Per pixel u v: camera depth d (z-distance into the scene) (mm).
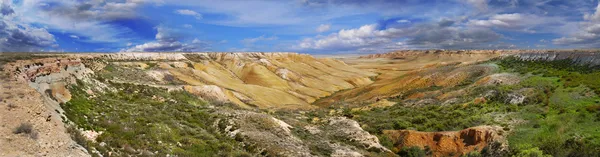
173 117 29297
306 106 72812
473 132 32188
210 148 22906
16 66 23453
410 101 60531
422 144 33875
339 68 164250
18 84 20719
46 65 27250
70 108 22422
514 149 27859
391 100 67875
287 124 34844
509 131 31828
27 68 24438
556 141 27281
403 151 33031
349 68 169500
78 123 19734
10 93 18531
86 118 21719
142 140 20484
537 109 37062
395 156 32094
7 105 16719
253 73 114625
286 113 50188
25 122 15625
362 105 66188
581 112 32094
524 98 42281
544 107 37656
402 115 47250
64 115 19828
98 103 27453
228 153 22703
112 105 28141
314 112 55531
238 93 71188
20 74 22625
